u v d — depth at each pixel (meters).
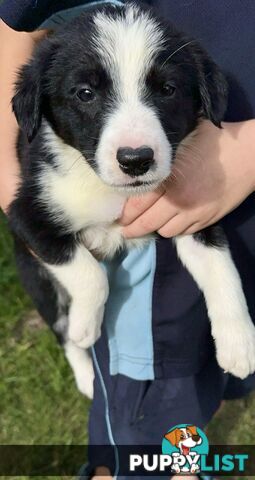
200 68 0.64
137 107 0.60
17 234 0.71
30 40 0.71
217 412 0.86
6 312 0.96
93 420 0.76
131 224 0.67
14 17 0.66
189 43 0.64
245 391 0.82
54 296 0.80
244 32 0.66
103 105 0.61
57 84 0.64
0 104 0.72
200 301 0.71
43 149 0.68
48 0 0.65
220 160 0.65
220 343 0.67
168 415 0.75
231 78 0.67
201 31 0.66
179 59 0.63
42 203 0.68
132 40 0.61
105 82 0.61
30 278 0.80
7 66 0.72
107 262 0.72
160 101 0.62
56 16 0.67
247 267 0.73
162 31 0.62
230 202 0.66
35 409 0.86
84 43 0.62
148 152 0.58
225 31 0.66
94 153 0.62
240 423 0.86
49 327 0.88
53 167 0.67
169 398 0.74
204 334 0.72
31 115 0.65
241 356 0.66
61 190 0.67
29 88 0.65
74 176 0.67
